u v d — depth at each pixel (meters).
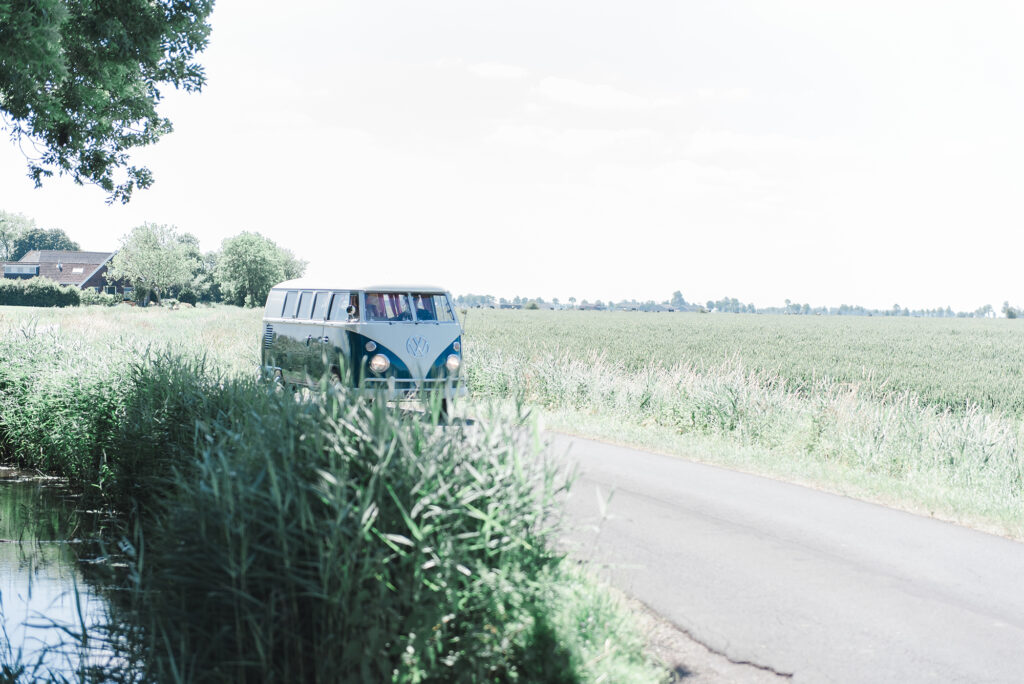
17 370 14.82
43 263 134.12
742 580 6.71
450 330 14.08
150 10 17.27
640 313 140.38
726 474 11.14
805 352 46.31
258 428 6.18
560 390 18.20
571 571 5.66
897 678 5.04
